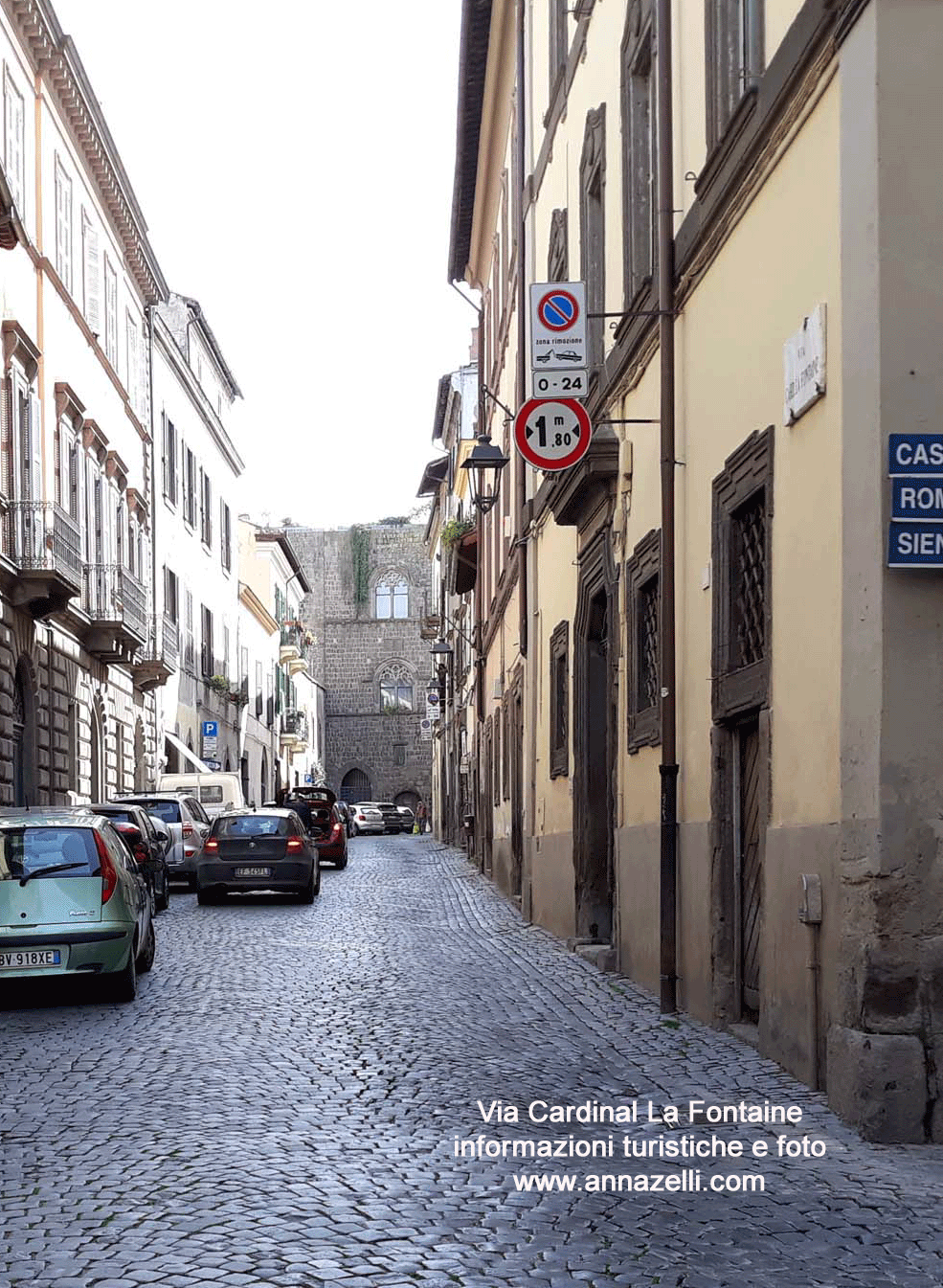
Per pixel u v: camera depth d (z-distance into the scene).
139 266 41.22
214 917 22.91
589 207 17.00
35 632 29.50
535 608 22.41
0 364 27.44
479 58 27.69
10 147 28.27
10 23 28.22
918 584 7.57
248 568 73.19
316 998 13.23
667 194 12.25
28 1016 12.47
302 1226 6.03
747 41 10.62
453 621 55.28
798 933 8.82
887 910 7.52
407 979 14.65
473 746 42.44
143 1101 8.69
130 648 36.47
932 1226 6.04
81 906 12.88
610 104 15.60
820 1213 6.22
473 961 16.23
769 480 9.52
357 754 94.56
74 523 31.88
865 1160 7.10
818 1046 8.52
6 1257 5.69
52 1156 7.35
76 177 34.12
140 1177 6.87
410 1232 5.96
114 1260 5.61
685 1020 11.52
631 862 14.32
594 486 15.67
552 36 20.33
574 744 17.83
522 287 23.56
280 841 25.81
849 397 7.98
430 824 90.75
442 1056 10.12
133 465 41.38
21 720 29.08
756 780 10.49
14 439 28.17
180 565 48.84
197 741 51.22
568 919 18.22
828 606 8.38
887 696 7.54
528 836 22.27
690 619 11.85
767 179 9.66
